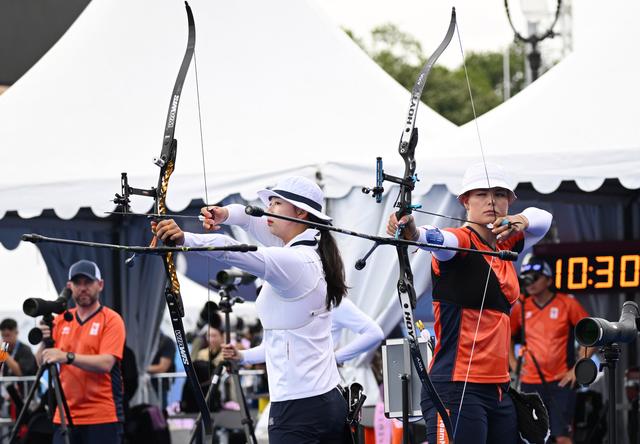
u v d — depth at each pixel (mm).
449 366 7988
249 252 7109
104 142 13281
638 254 14008
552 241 15773
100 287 12000
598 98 12359
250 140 13242
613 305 15391
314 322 7645
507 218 7930
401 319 12273
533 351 13883
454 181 11641
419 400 8508
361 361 12039
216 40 14469
